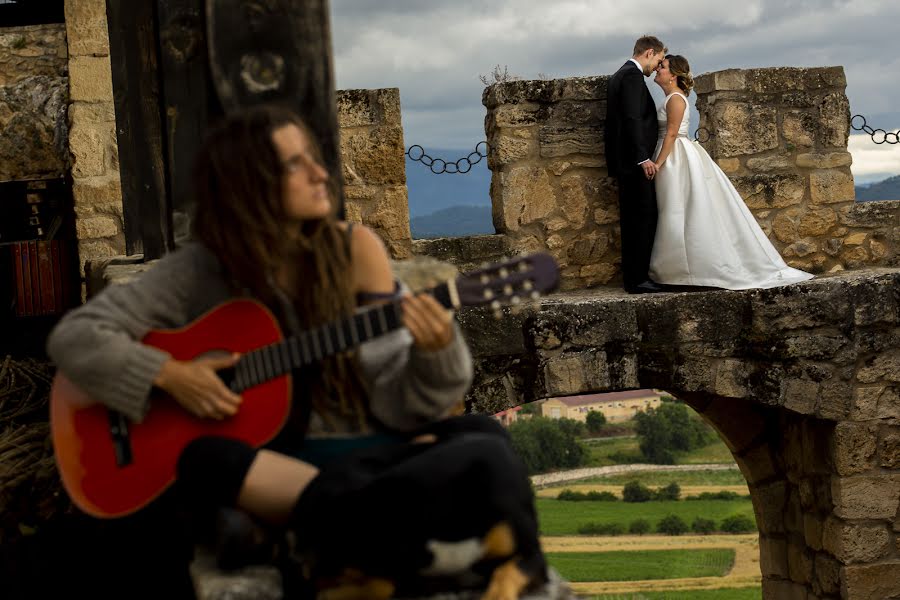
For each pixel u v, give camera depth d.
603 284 6.79
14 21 8.36
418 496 1.69
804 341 5.96
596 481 47.72
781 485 6.97
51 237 7.86
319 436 2.04
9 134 7.82
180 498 1.95
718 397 6.90
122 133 4.17
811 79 6.94
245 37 2.46
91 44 7.18
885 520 6.10
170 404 2.04
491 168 6.77
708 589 29.17
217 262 2.04
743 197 6.91
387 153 6.46
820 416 6.02
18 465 3.19
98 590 2.66
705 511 41.56
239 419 2.01
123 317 2.01
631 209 6.29
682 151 6.18
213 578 1.87
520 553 1.70
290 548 1.81
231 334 2.03
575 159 6.69
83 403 2.08
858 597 6.09
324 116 2.48
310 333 1.95
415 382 1.93
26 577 2.74
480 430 2.01
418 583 1.72
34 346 6.98
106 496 2.04
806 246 7.00
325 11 2.47
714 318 5.91
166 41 2.93
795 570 6.80
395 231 6.50
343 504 1.72
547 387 5.88
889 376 6.04
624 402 56.19
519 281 1.92
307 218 1.97
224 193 1.94
